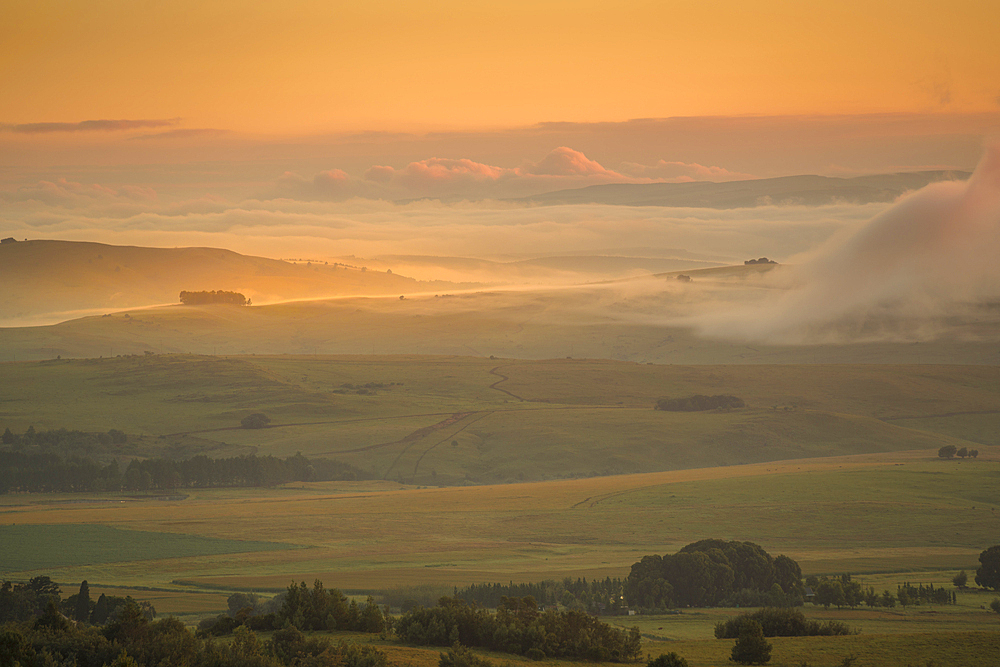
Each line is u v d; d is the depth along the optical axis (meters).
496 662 75.69
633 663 81.56
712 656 86.88
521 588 163.62
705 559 166.62
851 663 81.19
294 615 84.38
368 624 85.69
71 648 64.75
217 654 66.19
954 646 88.81
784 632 105.00
